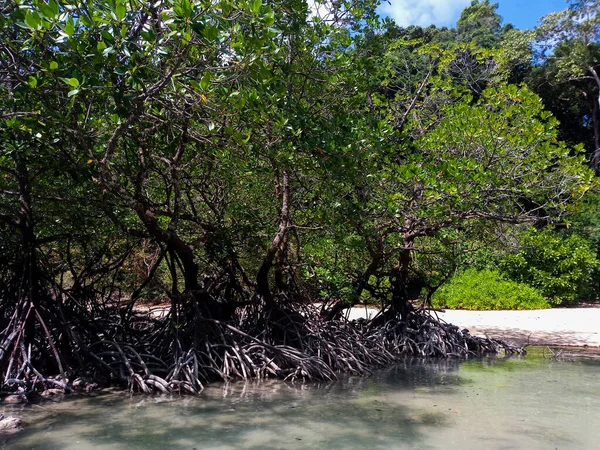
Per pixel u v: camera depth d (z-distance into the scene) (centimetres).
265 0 721
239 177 1012
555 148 1002
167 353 948
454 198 917
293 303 1113
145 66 591
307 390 878
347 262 1285
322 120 852
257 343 995
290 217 1101
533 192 1006
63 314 905
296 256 1223
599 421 701
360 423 686
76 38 583
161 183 1087
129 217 1066
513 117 1170
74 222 986
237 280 1141
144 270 1302
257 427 664
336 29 987
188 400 800
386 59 1366
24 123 692
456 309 2052
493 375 1021
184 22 528
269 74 670
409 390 884
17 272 918
